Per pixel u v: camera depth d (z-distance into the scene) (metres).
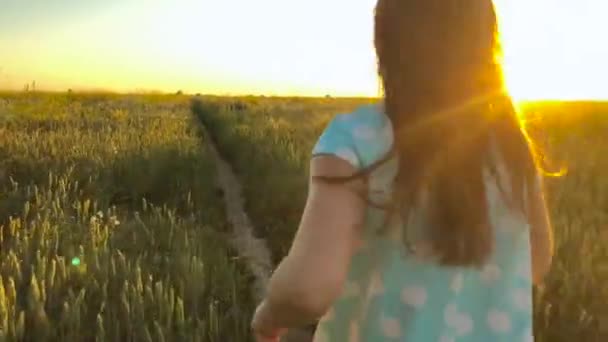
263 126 23.81
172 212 9.62
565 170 1.80
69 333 4.80
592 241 7.11
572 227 7.28
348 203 1.44
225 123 25.02
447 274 1.49
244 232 9.74
